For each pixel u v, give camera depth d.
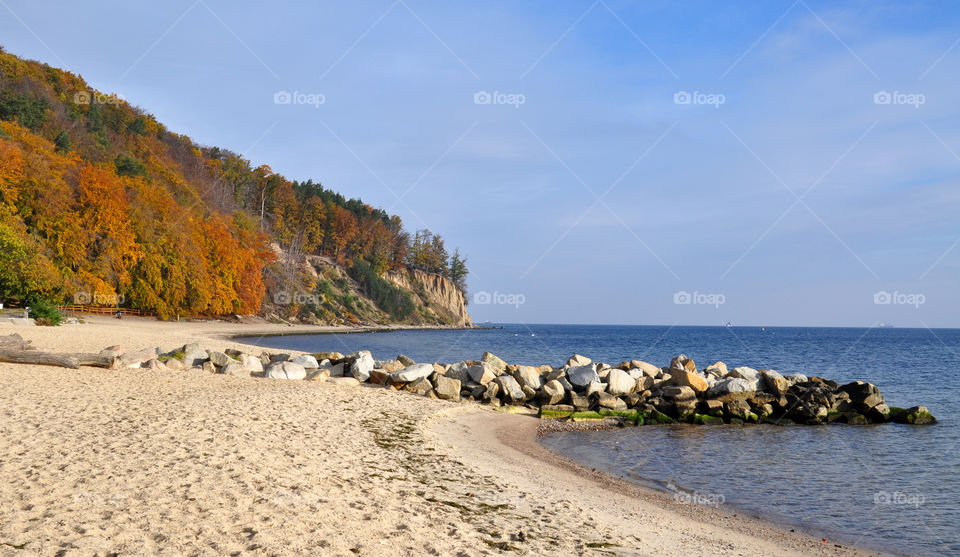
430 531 8.06
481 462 14.45
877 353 89.69
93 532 6.57
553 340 132.25
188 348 27.47
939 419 26.81
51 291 54.06
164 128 139.00
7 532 6.41
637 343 119.44
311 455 11.83
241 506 7.97
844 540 11.20
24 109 90.94
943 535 11.57
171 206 87.12
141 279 77.44
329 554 6.61
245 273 103.12
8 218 54.12
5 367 20.45
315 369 26.81
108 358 22.75
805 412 25.36
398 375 25.70
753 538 10.84
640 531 10.09
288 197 154.88
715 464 17.30
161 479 8.92
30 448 10.39
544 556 7.74
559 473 14.76
